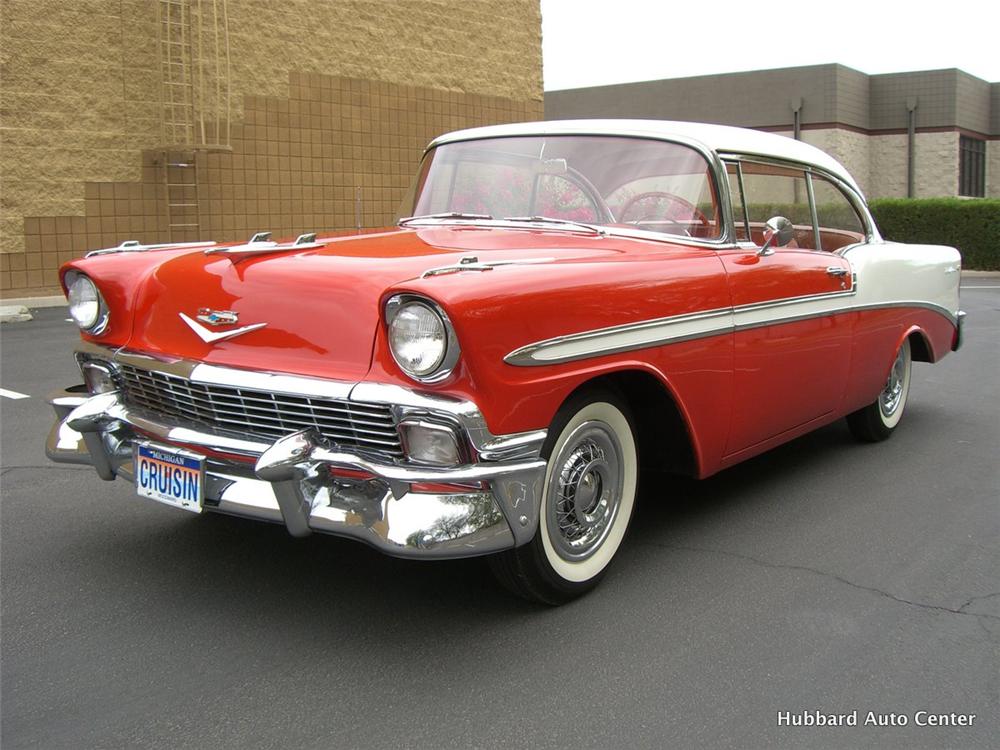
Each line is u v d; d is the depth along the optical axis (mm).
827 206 4629
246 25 13422
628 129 3865
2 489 4266
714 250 3662
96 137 12070
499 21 16891
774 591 3223
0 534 3691
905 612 3074
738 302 3582
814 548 3639
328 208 14680
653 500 4227
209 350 2988
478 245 3287
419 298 2506
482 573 3342
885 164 27281
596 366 2936
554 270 2871
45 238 11766
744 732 2365
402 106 15508
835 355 4348
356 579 3277
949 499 4273
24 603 3061
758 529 3846
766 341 3779
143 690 2525
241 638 2828
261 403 2828
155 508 4023
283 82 13930
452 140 4289
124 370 3268
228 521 3859
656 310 3178
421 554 2520
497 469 2602
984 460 4957
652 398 3406
